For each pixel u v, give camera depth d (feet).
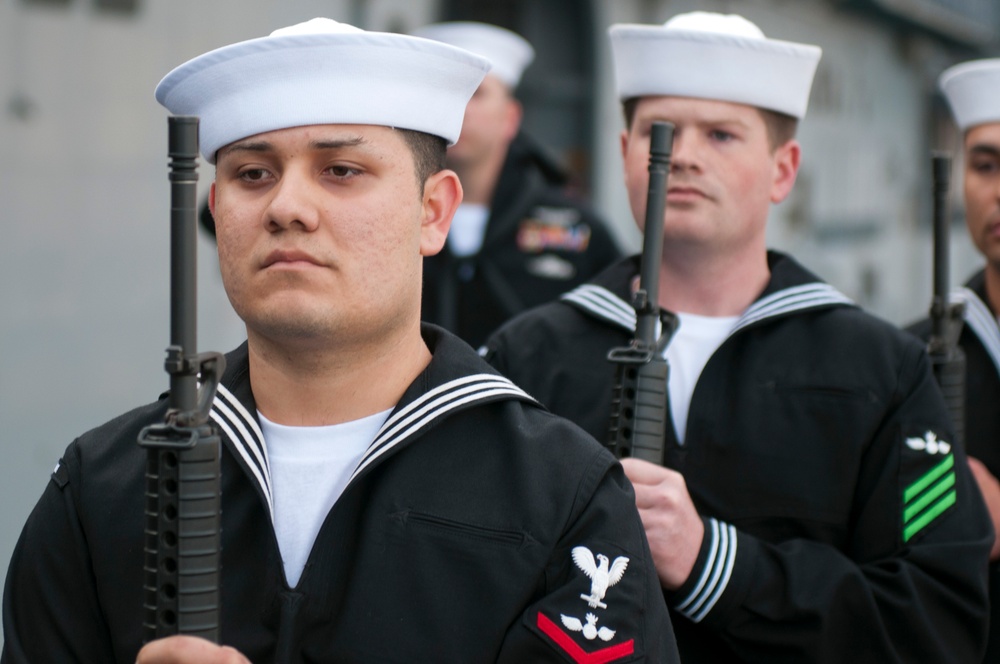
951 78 14.51
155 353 19.95
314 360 8.27
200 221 18.38
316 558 8.14
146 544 7.58
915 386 11.44
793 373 11.43
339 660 8.00
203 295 20.12
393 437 8.29
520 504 8.29
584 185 32.48
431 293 19.06
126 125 19.12
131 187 19.29
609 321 11.99
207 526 7.50
